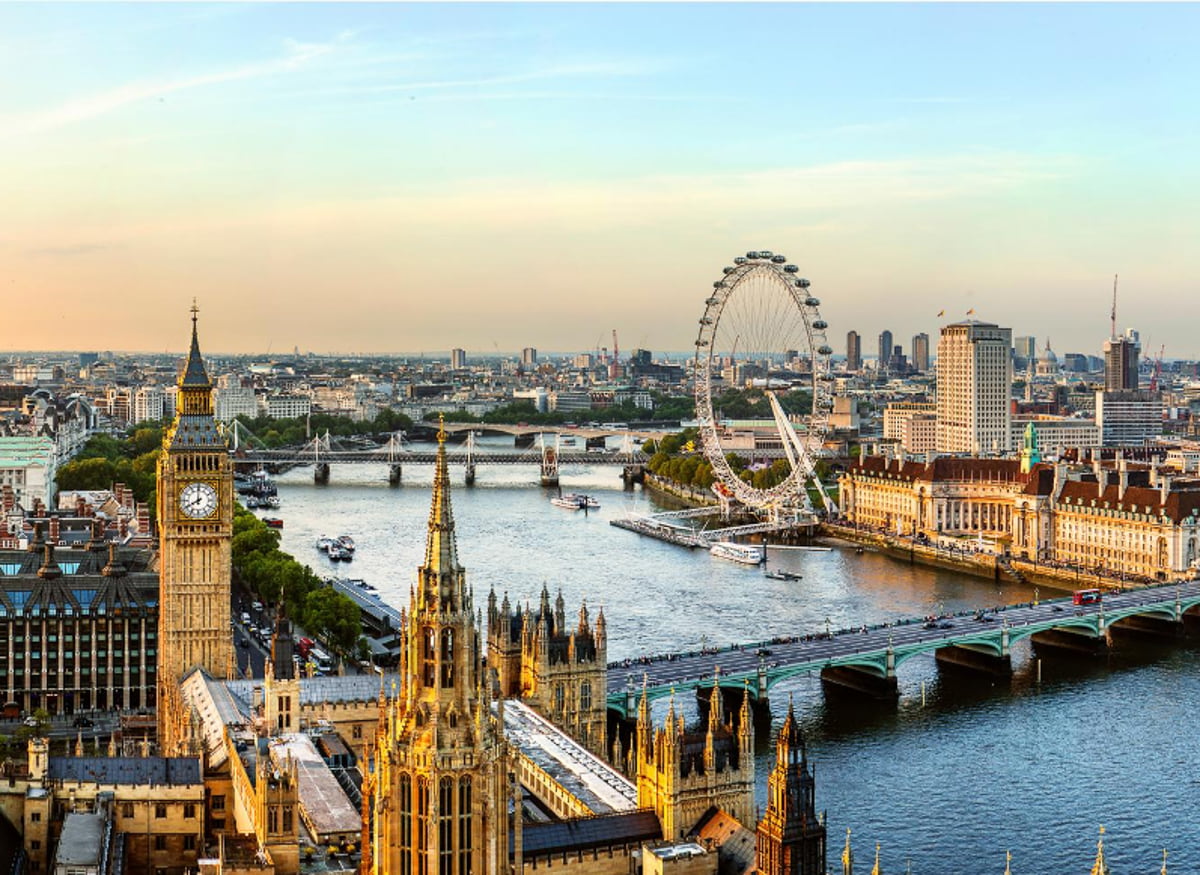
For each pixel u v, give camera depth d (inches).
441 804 5000.0
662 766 7003.0
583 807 7554.1
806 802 5880.9
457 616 5007.4
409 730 5029.5
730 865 6604.3
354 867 7199.8
